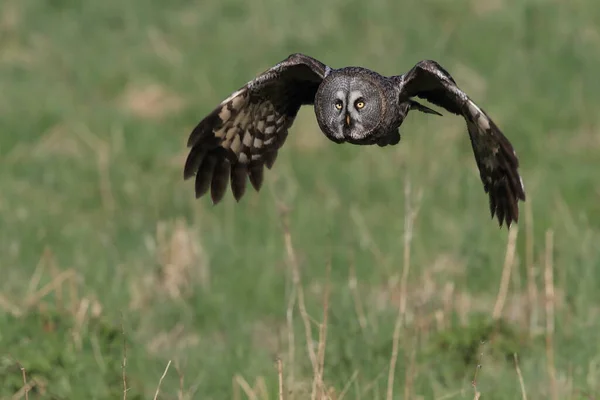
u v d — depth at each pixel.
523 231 15.85
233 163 9.73
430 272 14.33
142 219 17.64
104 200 18.52
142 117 23.17
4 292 13.95
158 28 28.30
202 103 23.78
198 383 11.64
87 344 11.91
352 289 12.65
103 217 17.95
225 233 17.02
